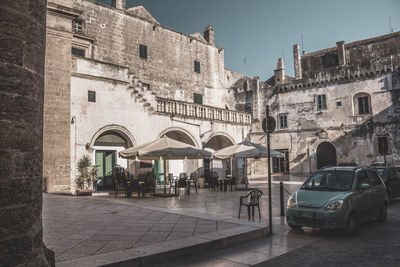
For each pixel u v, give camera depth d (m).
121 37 23.92
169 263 5.48
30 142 3.59
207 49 31.12
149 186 17.31
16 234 3.33
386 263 5.51
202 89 29.91
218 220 8.31
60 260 5.04
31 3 3.78
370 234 7.75
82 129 16.42
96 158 17.88
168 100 20.95
